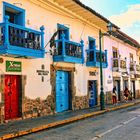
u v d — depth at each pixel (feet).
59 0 55.57
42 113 52.21
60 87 60.18
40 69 51.90
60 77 60.34
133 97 114.42
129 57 110.11
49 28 55.16
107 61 81.76
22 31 43.06
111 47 89.56
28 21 49.16
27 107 48.26
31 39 44.98
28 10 49.26
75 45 59.67
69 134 35.12
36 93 50.70
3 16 43.52
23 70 47.57
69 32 62.69
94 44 75.66
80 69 67.51
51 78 55.21
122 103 87.30
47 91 53.93
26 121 44.68
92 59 70.44
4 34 39.37
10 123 42.55
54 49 55.88
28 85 48.67
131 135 33.63
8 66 44.29
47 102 53.83
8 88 44.93
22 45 42.86
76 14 64.75
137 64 122.11
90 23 72.28
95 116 55.88
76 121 48.37
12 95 45.73
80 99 67.26
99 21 73.15
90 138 32.07
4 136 32.50
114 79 91.20
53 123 42.50
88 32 72.54
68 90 63.46
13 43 41.06
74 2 57.31
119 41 97.60
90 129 38.81
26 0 48.67
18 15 47.83
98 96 77.25
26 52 43.24
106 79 84.23
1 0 43.24
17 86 46.91
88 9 62.85
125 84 103.65
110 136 33.12
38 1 51.44
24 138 33.27
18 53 41.47
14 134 33.96
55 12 57.16
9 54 41.34
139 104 91.61
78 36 67.15
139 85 123.95
